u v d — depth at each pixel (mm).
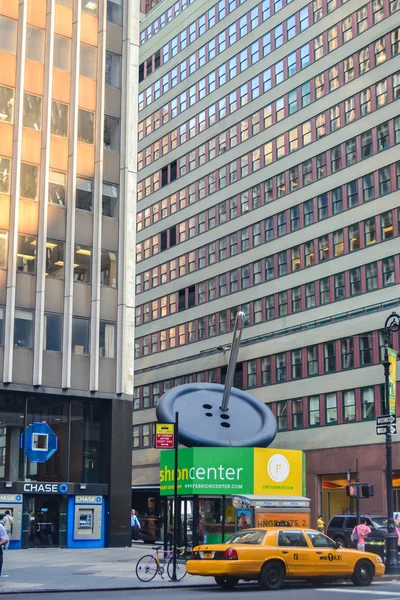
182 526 34062
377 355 56469
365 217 59656
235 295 71562
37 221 44594
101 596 21000
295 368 63469
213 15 80250
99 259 46031
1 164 44156
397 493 53688
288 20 69875
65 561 34094
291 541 23531
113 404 45125
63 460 43750
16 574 27625
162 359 81062
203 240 77188
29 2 46312
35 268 44031
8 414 42594
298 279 64750
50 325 43906
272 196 68875
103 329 45656
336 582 25875
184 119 82875
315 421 60719
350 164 61656
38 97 45812
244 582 25969
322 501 59594
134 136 48781
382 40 60531
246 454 32156
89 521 43844
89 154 47000
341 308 60375
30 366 42969
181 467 32344
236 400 40531
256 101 72312
